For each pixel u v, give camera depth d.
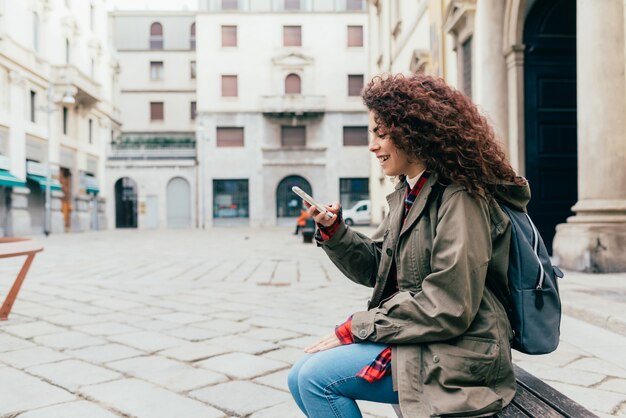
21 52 22.25
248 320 4.65
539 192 8.71
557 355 3.50
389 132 1.47
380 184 23.84
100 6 32.09
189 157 33.62
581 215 6.95
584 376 3.08
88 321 4.62
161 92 38.78
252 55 33.88
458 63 10.88
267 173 33.56
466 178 1.39
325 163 33.62
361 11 33.81
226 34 34.00
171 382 2.98
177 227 33.47
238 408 2.59
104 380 3.01
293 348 3.72
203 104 33.66
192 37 39.03
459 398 1.28
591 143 6.78
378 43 22.89
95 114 31.23
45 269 8.87
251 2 33.84
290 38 34.00
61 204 26.27
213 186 33.62
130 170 33.34
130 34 38.84
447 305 1.32
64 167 27.00
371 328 1.40
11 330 4.27
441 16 12.22
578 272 6.66
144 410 2.56
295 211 33.94
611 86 6.65
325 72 33.84
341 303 5.52
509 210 1.49
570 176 8.77
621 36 6.65
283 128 33.94
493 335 1.37
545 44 8.70
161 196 33.41
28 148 23.17
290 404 2.65
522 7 8.45
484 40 9.12
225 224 33.59
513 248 1.45
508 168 1.48
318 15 33.88
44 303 5.54
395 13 18.97
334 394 1.42
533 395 1.40
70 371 3.18
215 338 3.99
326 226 1.75
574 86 8.79
